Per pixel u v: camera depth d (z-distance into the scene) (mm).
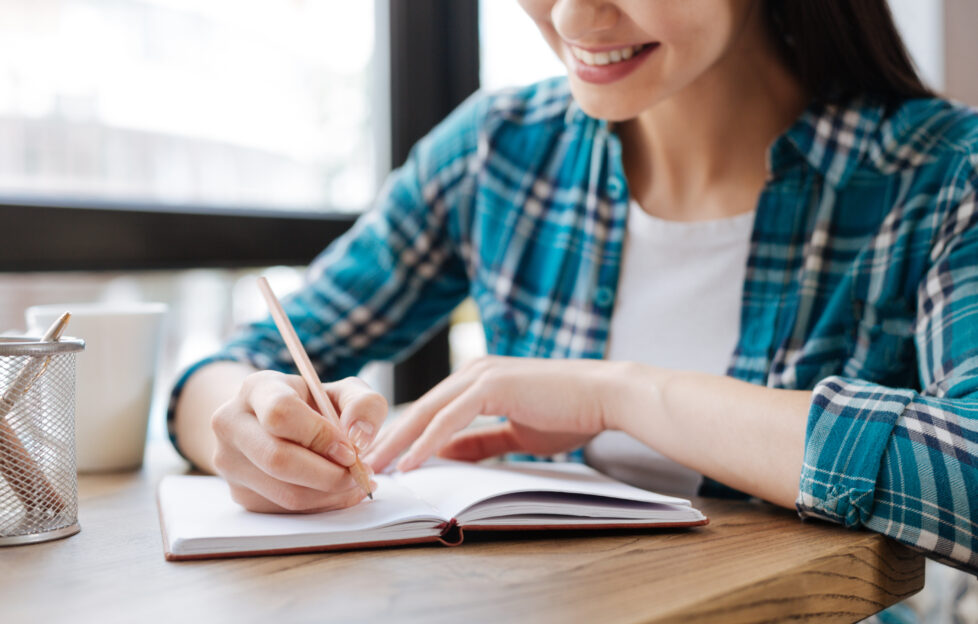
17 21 1149
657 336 980
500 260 1092
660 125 974
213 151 1375
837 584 552
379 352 1183
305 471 575
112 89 1249
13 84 1151
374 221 1192
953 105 924
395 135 1589
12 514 584
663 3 741
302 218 1412
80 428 863
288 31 1456
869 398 642
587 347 999
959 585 1205
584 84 810
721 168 981
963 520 579
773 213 937
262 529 561
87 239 1161
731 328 952
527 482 653
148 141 1294
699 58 780
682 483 909
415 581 494
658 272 997
